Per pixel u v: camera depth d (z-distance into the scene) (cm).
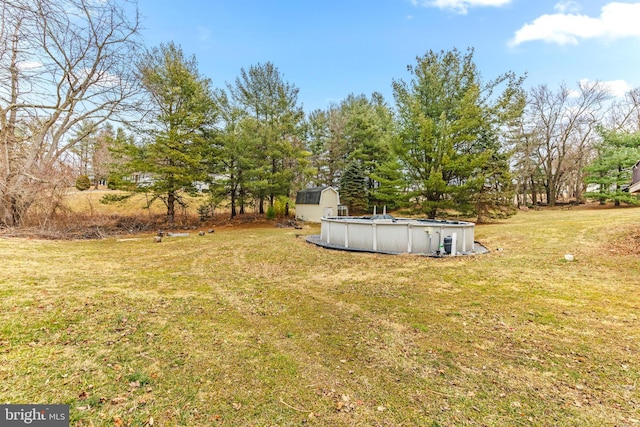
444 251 853
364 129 2491
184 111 1548
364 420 215
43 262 707
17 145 1237
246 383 259
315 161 2691
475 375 275
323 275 662
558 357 306
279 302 486
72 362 275
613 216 1343
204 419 212
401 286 571
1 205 1180
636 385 257
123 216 1781
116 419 206
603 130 2314
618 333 358
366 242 945
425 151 1343
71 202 1858
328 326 390
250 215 2078
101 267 707
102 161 2002
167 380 257
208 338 345
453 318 415
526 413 223
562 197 3509
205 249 996
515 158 2639
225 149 1745
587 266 663
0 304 407
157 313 416
